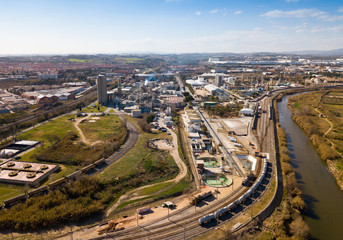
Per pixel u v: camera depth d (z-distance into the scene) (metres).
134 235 92.06
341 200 123.94
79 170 140.88
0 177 130.50
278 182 134.75
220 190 126.88
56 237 90.62
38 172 136.75
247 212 107.06
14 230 94.44
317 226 103.75
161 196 120.88
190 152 179.62
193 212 107.06
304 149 192.25
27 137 197.25
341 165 156.88
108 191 123.50
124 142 194.75
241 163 158.62
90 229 95.81
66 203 109.12
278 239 91.00
